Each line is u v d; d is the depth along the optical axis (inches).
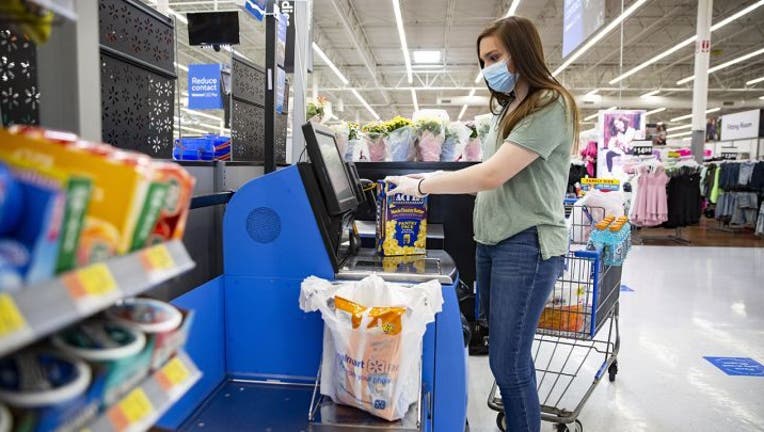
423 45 589.3
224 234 63.7
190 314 32.2
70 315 20.9
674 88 717.3
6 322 18.4
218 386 63.2
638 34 511.8
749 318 164.7
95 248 23.3
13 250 20.2
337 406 54.3
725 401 104.8
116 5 58.3
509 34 60.1
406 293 55.0
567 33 228.8
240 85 104.0
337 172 69.2
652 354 131.0
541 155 58.5
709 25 373.1
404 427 50.4
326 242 62.3
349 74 719.7
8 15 24.8
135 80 62.6
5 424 20.4
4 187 20.2
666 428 93.6
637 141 326.0
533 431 65.9
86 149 25.1
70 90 36.6
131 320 28.8
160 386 28.9
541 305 63.9
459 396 59.9
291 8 112.7
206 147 111.7
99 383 24.3
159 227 29.2
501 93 66.6
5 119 40.1
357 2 445.1
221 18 86.7
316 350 63.5
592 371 118.5
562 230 63.9
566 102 59.5
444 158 120.2
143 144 64.9
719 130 540.7
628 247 100.1
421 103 941.8
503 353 64.1
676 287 209.9
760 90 701.3
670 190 356.5
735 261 273.4
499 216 63.4
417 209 74.0
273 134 84.9
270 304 63.7
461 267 119.0
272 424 55.4
